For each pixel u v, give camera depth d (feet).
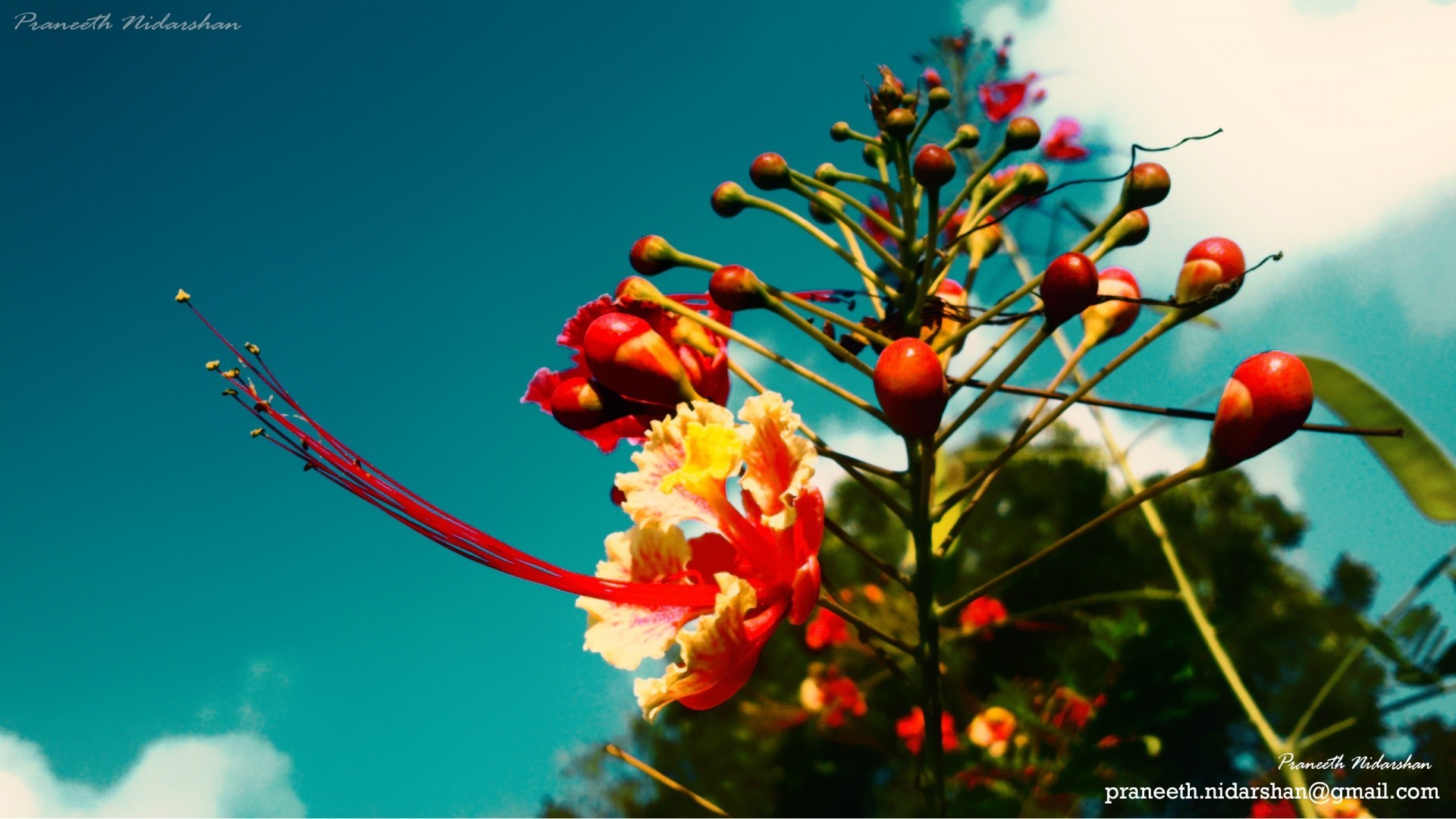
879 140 0.80
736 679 0.69
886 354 0.67
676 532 0.72
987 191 0.82
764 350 0.75
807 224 0.80
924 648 0.74
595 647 0.71
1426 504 0.86
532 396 0.78
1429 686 0.82
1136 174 0.73
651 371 0.72
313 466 0.72
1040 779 0.90
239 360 0.72
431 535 0.72
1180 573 0.90
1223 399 0.68
